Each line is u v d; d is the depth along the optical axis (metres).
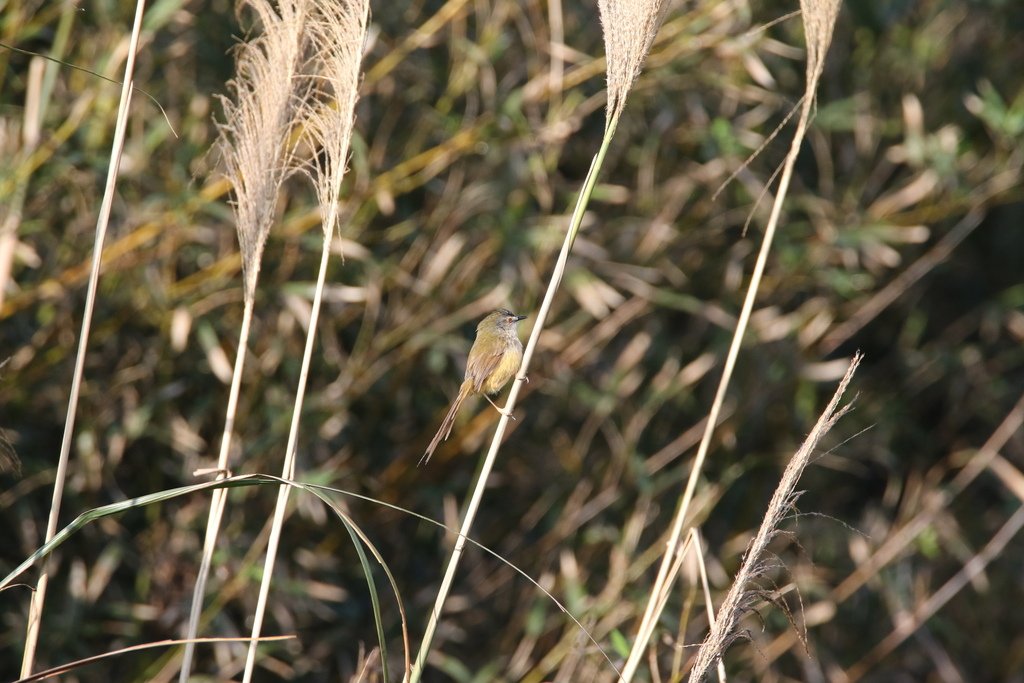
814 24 6.78
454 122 12.07
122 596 11.64
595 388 13.30
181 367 11.68
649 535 13.37
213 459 11.60
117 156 6.37
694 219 13.38
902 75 15.09
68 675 10.95
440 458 12.59
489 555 12.98
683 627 8.34
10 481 10.84
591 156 13.20
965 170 14.49
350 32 6.45
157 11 10.43
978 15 15.85
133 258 10.92
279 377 12.10
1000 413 16.44
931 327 16.72
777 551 14.22
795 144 6.94
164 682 10.85
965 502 16.33
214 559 11.16
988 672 16.03
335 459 12.16
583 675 10.77
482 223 12.43
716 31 12.19
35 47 11.33
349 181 11.87
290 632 11.62
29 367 10.80
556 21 11.49
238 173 6.90
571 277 12.21
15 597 11.01
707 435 6.95
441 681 12.55
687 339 14.06
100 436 11.30
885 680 15.38
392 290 12.41
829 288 14.38
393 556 12.88
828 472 15.74
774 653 13.10
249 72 6.79
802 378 14.11
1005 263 16.81
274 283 11.45
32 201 10.73
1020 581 16.38
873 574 13.70
